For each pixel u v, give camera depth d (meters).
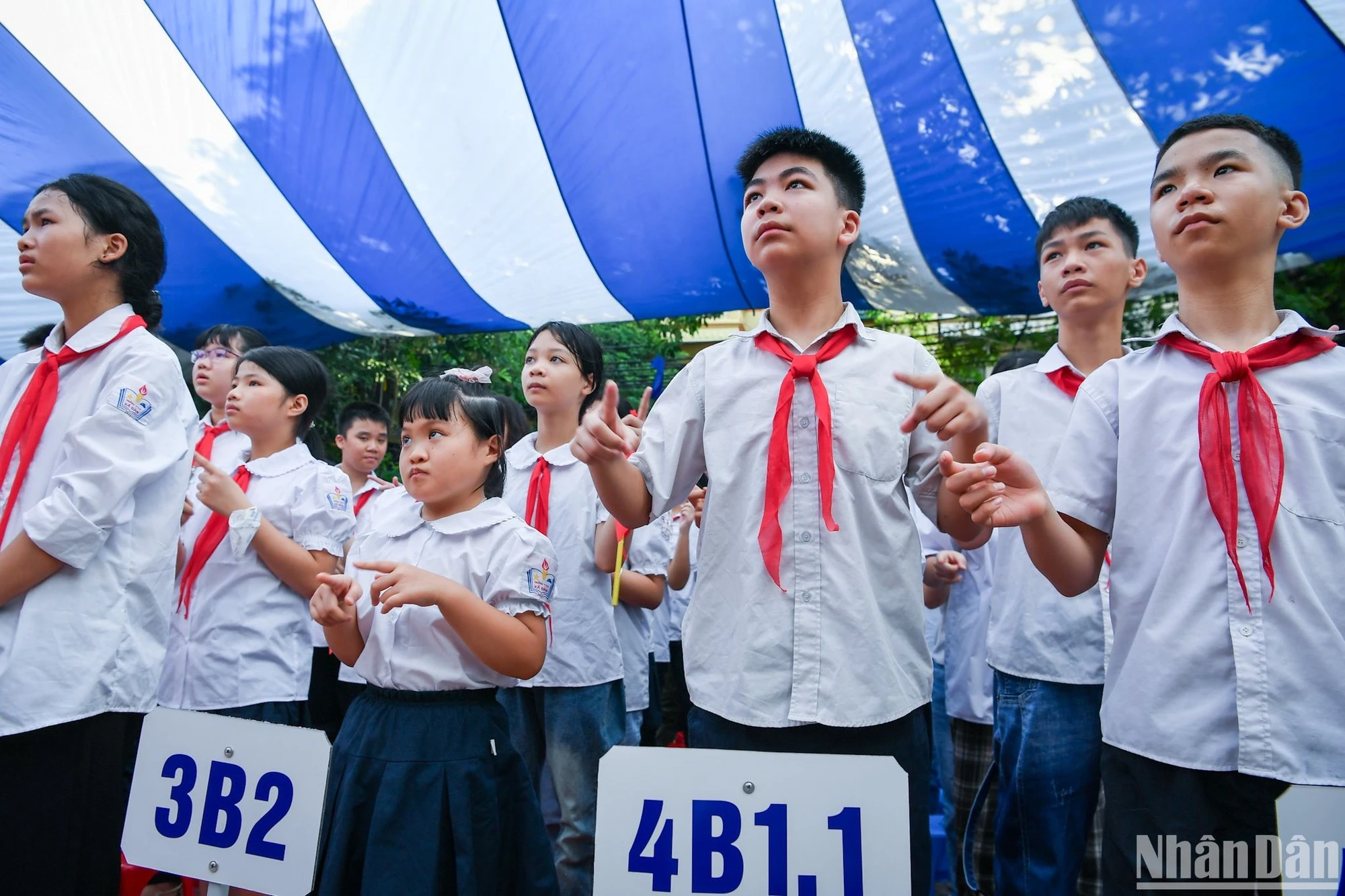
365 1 2.85
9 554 1.45
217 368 2.81
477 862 1.50
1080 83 2.86
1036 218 3.31
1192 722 1.20
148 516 1.67
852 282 3.88
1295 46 2.55
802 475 1.41
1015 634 1.97
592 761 2.30
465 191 3.45
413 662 1.57
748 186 1.58
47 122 3.15
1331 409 1.23
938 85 2.97
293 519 2.30
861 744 1.33
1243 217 1.27
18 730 1.43
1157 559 1.29
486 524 1.71
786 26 2.89
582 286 3.97
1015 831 1.94
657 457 1.50
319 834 1.38
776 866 1.21
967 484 1.18
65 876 1.51
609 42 2.93
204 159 3.34
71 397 1.66
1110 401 1.41
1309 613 1.18
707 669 1.42
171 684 2.20
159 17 2.88
